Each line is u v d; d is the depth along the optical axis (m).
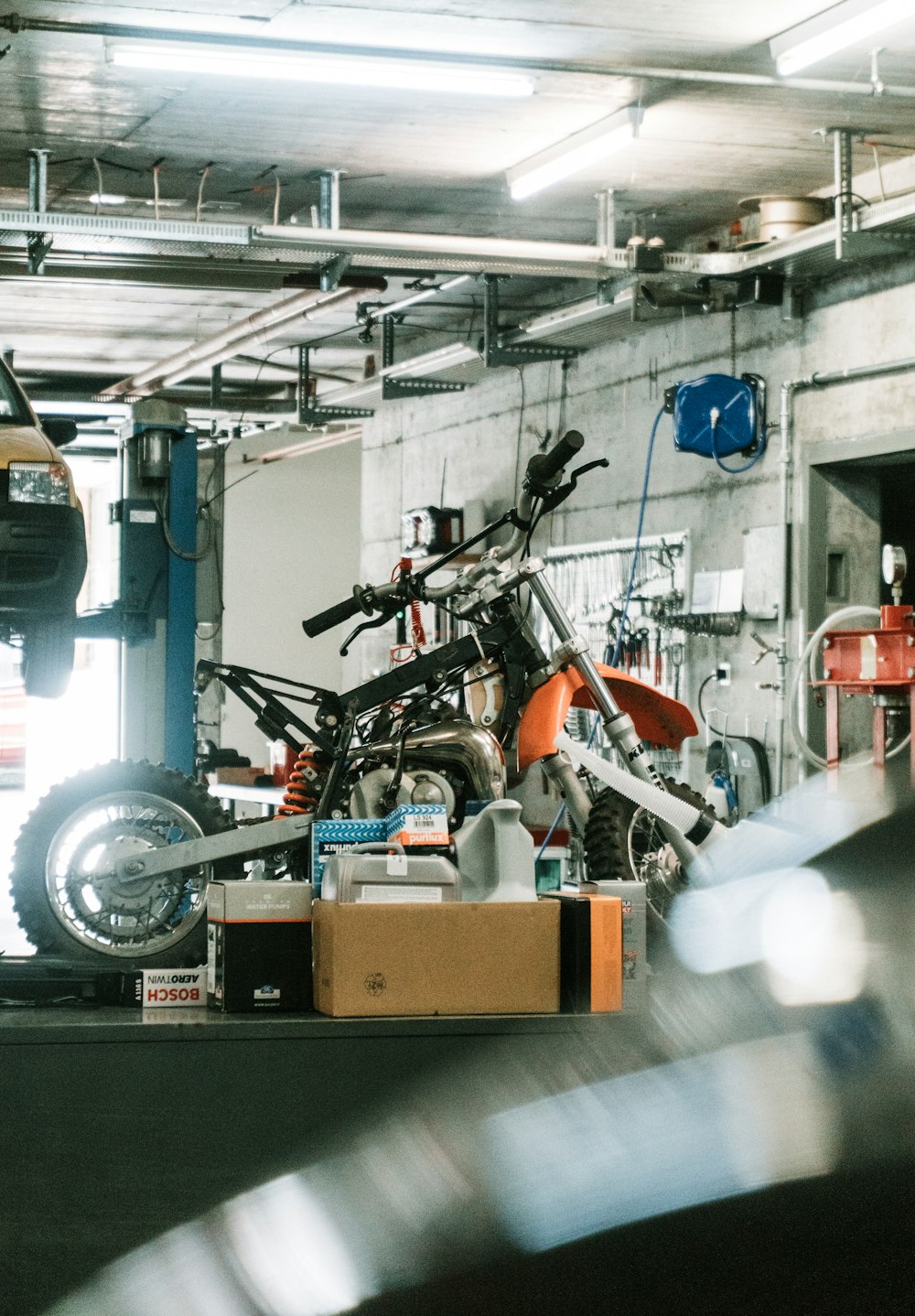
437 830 3.46
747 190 7.35
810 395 7.14
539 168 6.79
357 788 3.90
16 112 6.37
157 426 5.99
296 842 3.95
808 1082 3.12
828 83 5.63
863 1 5.06
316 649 14.83
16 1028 2.93
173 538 6.07
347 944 3.17
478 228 8.16
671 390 7.64
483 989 3.25
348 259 6.87
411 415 10.91
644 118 6.30
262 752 14.56
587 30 5.48
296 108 6.28
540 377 9.33
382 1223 3.04
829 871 3.19
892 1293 3.04
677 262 7.02
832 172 7.04
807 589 7.13
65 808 3.97
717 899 3.32
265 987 3.24
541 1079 3.16
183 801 4.03
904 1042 3.07
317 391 12.15
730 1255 3.09
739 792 7.46
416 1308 3.03
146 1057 2.98
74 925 3.94
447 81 5.61
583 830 4.29
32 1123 2.92
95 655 15.29
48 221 6.30
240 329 9.61
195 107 6.29
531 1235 3.10
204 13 5.35
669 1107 3.17
